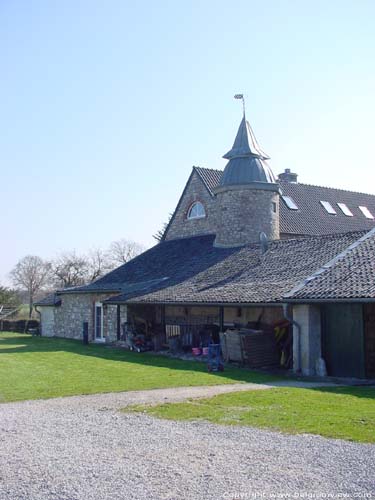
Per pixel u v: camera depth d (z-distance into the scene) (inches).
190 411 438.3
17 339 1378.0
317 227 1325.0
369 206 1541.6
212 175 1408.7
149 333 1058.7
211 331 935.0
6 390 557.6
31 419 416.8
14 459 310.2
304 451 314.3
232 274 958.4
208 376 660.1
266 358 769.6
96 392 545.3
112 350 1033.5
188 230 1408.7
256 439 343.9
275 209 1220.5
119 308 1152.8
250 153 1224.8
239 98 1291.8
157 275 1181.1
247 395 509.0
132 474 280.5
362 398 491.5
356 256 752.3
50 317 1569.9
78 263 2854.3
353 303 663.8
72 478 276.5
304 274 808.9
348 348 677.9
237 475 275.1
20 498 252.4
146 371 709.9
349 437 343.6
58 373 694.5
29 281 3142.2
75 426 391.9
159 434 363.6
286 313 722.2
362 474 274.2
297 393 520.7
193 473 279.7
